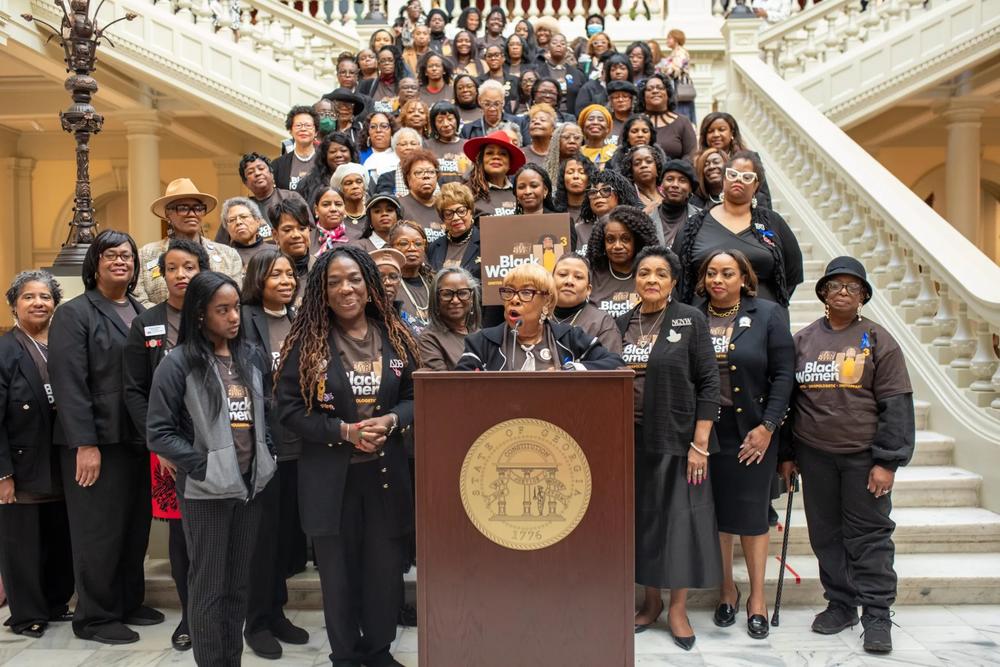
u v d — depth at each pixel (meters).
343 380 3.21
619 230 4.14
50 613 4.11
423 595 2.58
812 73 10.03
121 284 3.98
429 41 9.97
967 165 11.16
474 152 5.64
